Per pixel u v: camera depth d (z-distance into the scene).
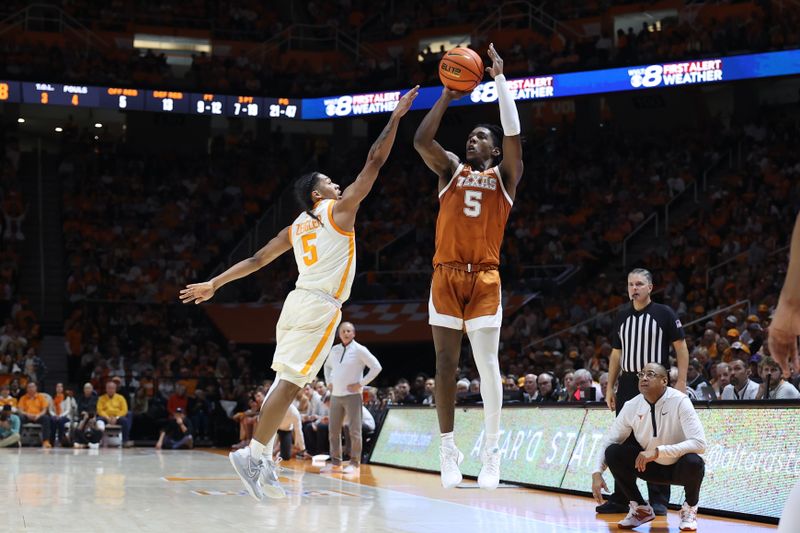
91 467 10.38
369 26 26.41
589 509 6.98
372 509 6.63
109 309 21.39
